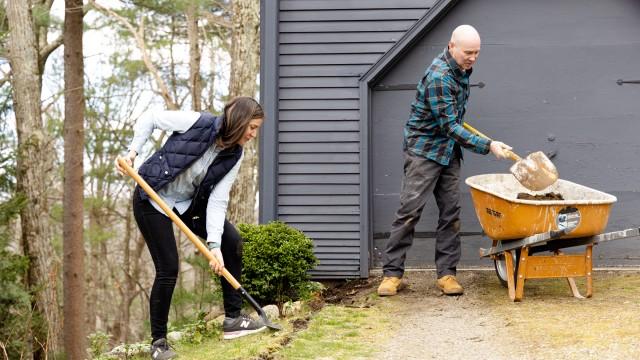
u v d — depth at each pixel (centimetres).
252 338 497
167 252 453
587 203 532
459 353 448
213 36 1683
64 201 1105
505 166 693
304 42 690
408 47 691
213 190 463
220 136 445
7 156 1102
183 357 466
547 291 603
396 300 594
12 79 1135
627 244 687
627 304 540
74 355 1094
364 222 684
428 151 586
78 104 1102
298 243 634
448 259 605
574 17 690
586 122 689
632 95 686
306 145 690
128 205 1800
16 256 1027
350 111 688
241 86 1002
